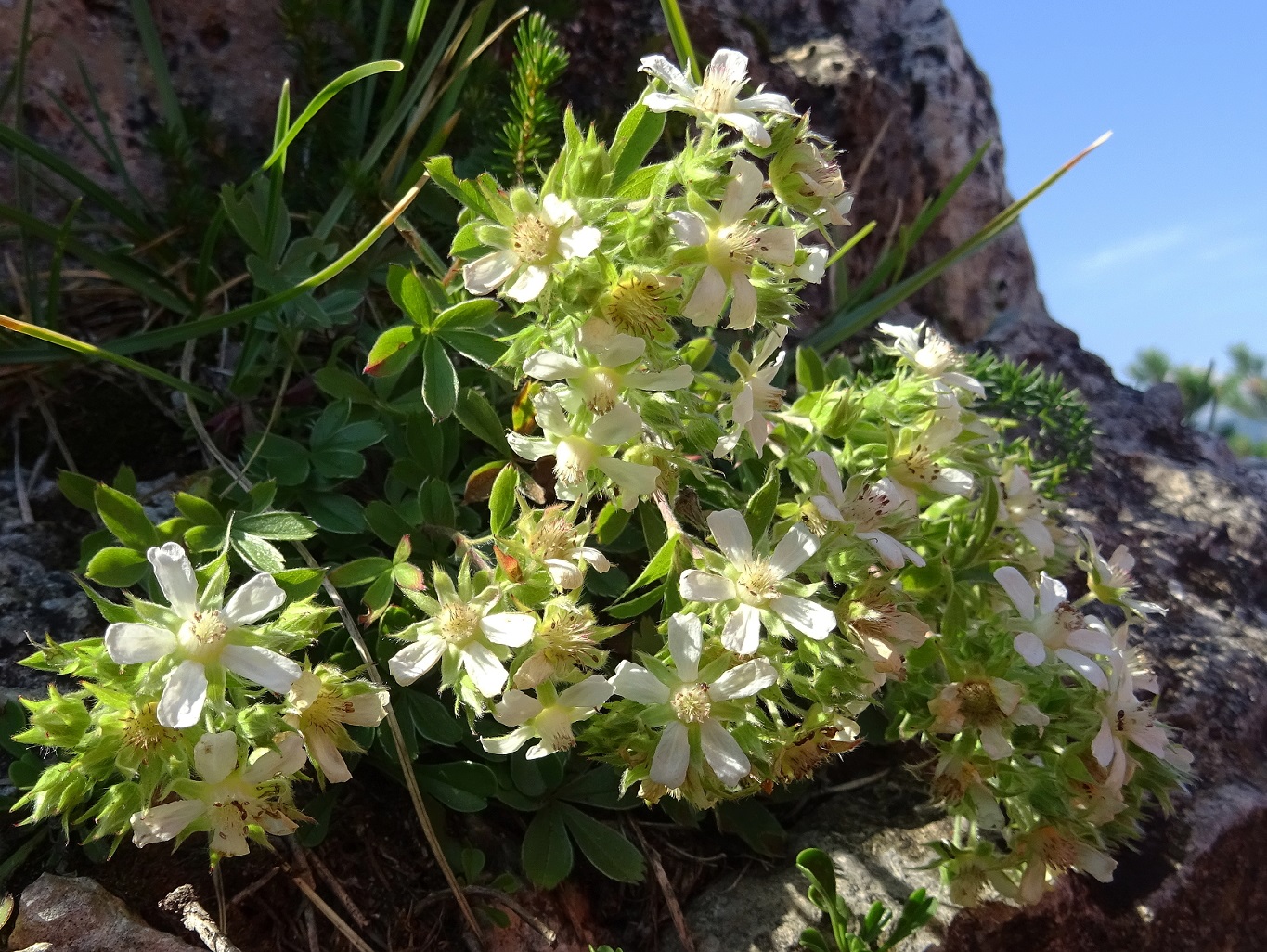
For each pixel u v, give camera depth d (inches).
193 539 5.7
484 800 5.8
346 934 5.4
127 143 8.8
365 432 6.6
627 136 5.5
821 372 7.3
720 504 6.8
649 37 10.2
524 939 5.7
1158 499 10.3
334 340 7.9
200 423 6.9
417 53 9.1
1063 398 9.5
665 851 6.5
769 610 5.1
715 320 5.1
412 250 8.1
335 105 8.8
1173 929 6.8
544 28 7.6
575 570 5.0
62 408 7.5
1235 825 7.4
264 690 4.8
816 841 6.7
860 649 5.4
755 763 5.2
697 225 4.9
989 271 12.6
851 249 11.1
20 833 5.3
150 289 7.8
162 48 8.8
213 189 8.8
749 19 11.2
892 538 5.8
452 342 6.0
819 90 11.1
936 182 12.0
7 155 8.2
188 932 5.1
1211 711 8.3
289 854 5.5
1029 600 6.1
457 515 6.5
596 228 4.9
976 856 6.1
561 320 5.4
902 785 7.1
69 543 6.8
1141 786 6.3
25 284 7.9
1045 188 9.2
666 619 5.6
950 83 12.1
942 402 6.6
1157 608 7.1
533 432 6.3
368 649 6.0
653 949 6.1
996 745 5.8
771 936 6.0
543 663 4.9
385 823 5.9
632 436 5.1
